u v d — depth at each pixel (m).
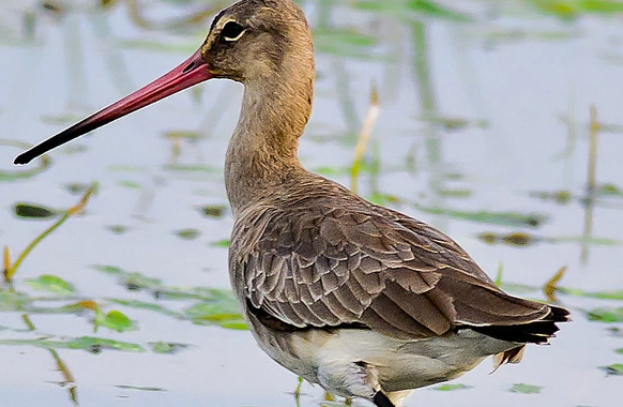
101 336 13.90
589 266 15.89
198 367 13.54
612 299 15.03
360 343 11.41
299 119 13.27
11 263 15.23
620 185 18.17
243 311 12.34
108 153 18.30
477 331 10.80
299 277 11.69
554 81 21.27
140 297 14.66
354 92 20.59
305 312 11.62
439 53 22.11
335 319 11.44
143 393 13.02
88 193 15.09
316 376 11.95
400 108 20.34
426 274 11.12
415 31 22.72
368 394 11.41
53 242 15.80
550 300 14.93
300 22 13.30
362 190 17.48
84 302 14.31
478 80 21.27
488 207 17.31
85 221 16.36
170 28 22.27
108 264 15.37
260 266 11.99
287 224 12.03
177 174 17.78
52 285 14.72
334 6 23.50
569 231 16.81
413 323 11.00
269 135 13.20
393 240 11.48
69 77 20.27
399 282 11.16
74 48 21.20
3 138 18.14
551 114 20.19
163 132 19.06
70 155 18.17
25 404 12.72
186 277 15.16
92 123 13.62
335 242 11.62
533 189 17.97
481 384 13.62
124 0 22.62
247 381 13.41
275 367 13.75
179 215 16.64
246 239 12.29
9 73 20.30
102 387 13.09
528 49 22.42
